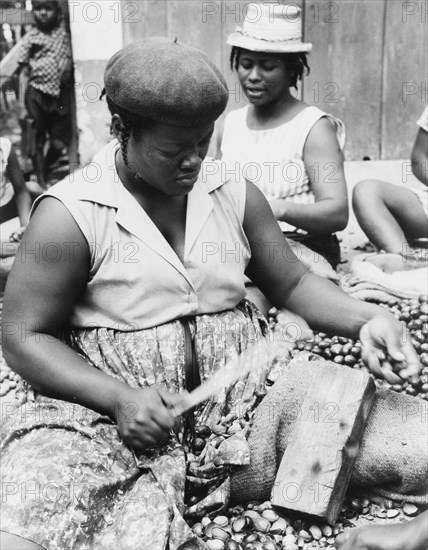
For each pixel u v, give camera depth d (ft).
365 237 13.16
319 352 8.96
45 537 5.59
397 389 8.28
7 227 13.39
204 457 6.49
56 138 16.24
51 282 6.48
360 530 5.87
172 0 15.81
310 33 16.30
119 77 6.05
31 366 6.46
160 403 6.17
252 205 7.10
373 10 16.15
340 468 6.45
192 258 6.73
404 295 10.08
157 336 6.71
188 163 6.17
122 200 6.57
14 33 15.70
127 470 6.11
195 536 5.74
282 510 6.45
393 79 16.57
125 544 5.70
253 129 11.35
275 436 6.74
